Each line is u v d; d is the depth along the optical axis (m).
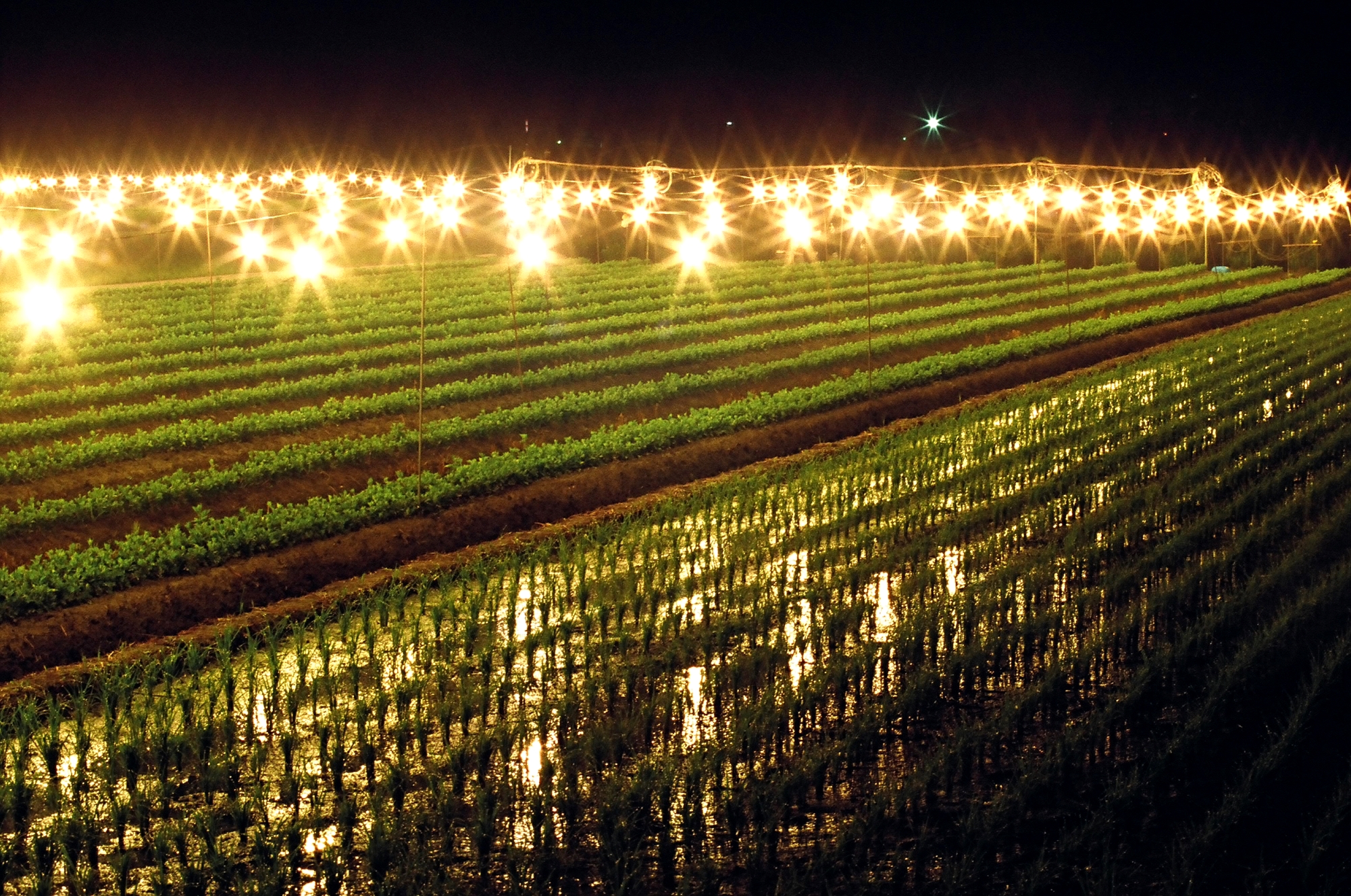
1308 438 24.55
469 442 26.03
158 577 17.19
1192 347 38.00
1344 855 10.21
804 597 16.36
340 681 14.16
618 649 14.98
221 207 65.12
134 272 60.84
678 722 12.98
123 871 9.86
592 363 34.00
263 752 11.95
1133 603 15.66
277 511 19.42
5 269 56.66
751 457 25.92
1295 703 12.50
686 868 10.34
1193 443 24.72
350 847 10.50
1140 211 64.50
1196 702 12.84
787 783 11.15
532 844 10.65
